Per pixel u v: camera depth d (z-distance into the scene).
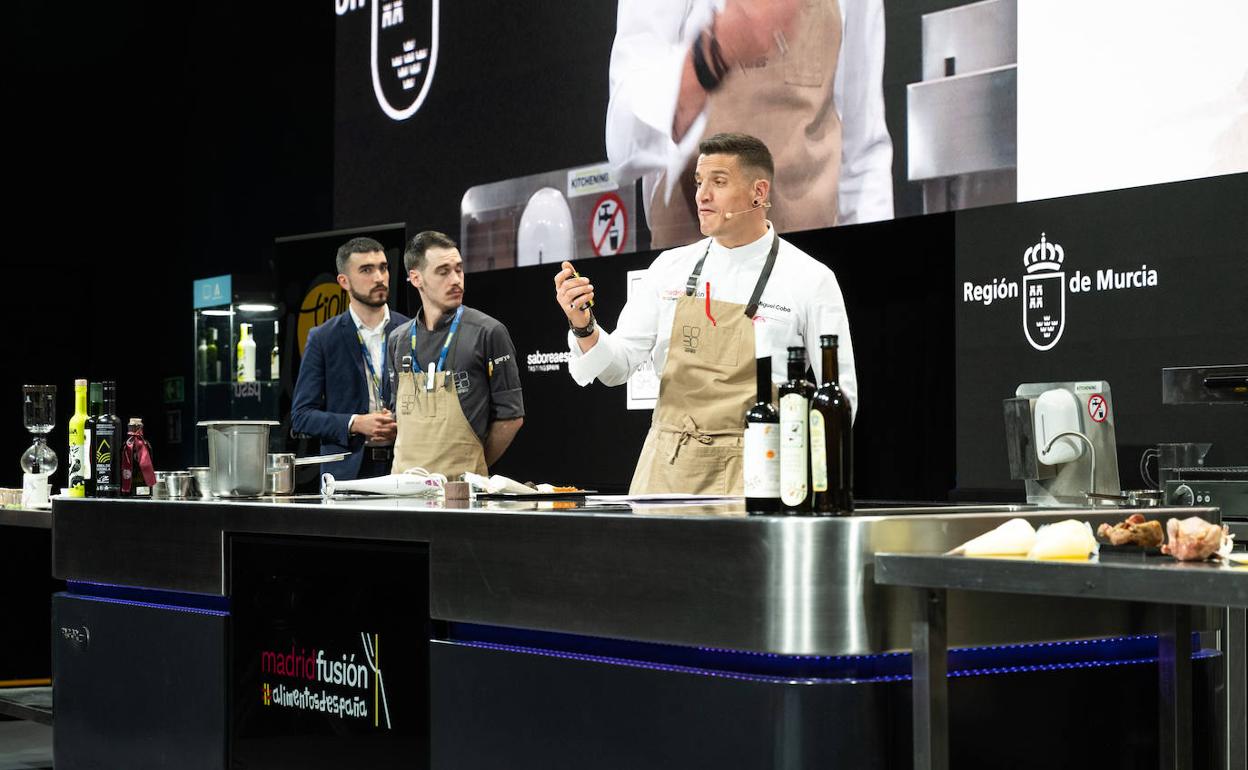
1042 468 3.31
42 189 8.07
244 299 6.82
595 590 2.23
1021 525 1.96
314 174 7.21
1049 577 1.74
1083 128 4.07
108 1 8.12
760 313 3.49
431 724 2.54
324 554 2.79
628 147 5.40
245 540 2.99
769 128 4.89
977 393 4.32
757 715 2.00
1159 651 2.30
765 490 2.13
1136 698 2.27
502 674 2.40
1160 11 3.90
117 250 8.27
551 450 5.67
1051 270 4.14
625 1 5.39
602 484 5.46
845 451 2.09
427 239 4.45
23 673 4.94
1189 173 3.85
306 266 5.55
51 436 8.20
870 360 4.61
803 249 4.79
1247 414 3.71
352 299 4.92
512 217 5.91
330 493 3.35
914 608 1.98
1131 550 1.92
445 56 6.21
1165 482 3.41
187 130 8.22
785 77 4.83
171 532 3.19
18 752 5.00
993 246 4.29
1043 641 2.14
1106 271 4.02
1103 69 4.02
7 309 8.05
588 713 2.25
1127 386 3.97
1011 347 4.24
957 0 4.34
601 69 5.52
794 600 1.97
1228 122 3.77
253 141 7.68
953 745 2.05
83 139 8.16
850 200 4.66
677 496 2.76
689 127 5.16
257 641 2.96
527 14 5.82
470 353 4.46
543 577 2.32
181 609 3.16
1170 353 3.88
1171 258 3.88
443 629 2.56
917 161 4.47
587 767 2.26
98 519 3.45
